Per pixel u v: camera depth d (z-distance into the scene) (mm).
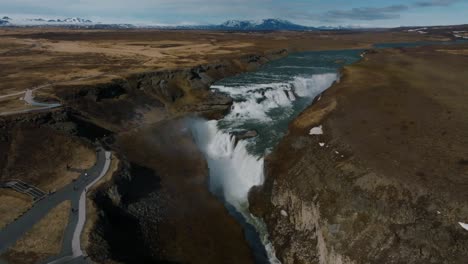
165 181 59781
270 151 63219
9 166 52625
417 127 61719
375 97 80375
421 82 93812
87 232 39281
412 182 44312
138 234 45750
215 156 71500
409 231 38500
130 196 52219
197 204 55000
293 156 58500
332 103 76562
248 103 89812
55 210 43219
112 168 54000
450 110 70000
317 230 43781
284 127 75750
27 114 64188
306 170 53031
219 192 59375
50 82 90812
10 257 35500
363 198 44031
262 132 73188
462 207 39406
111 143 69500
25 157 55188
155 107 89812
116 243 41406
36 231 39375
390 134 59281
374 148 54156
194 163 67500
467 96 79625
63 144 59906
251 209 54438
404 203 41688
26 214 42469
